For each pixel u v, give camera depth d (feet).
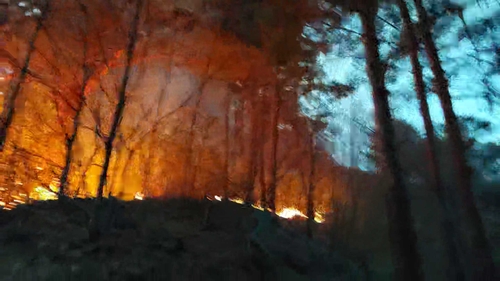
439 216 38.09
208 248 31.24
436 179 38.99
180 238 32.07
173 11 40.63
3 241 26.73
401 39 37.50
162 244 30.19
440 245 36.65
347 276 32.07
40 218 30.48
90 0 35.76
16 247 26.32
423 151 39.68
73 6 35.45
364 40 38.06
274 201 62.03
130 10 37.70
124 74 37.14
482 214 37.88
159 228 33.50
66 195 34.37
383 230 39.32
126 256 27.25
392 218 34.73
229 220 39.65
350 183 54.19
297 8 42.91
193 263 28.02
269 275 29.94
